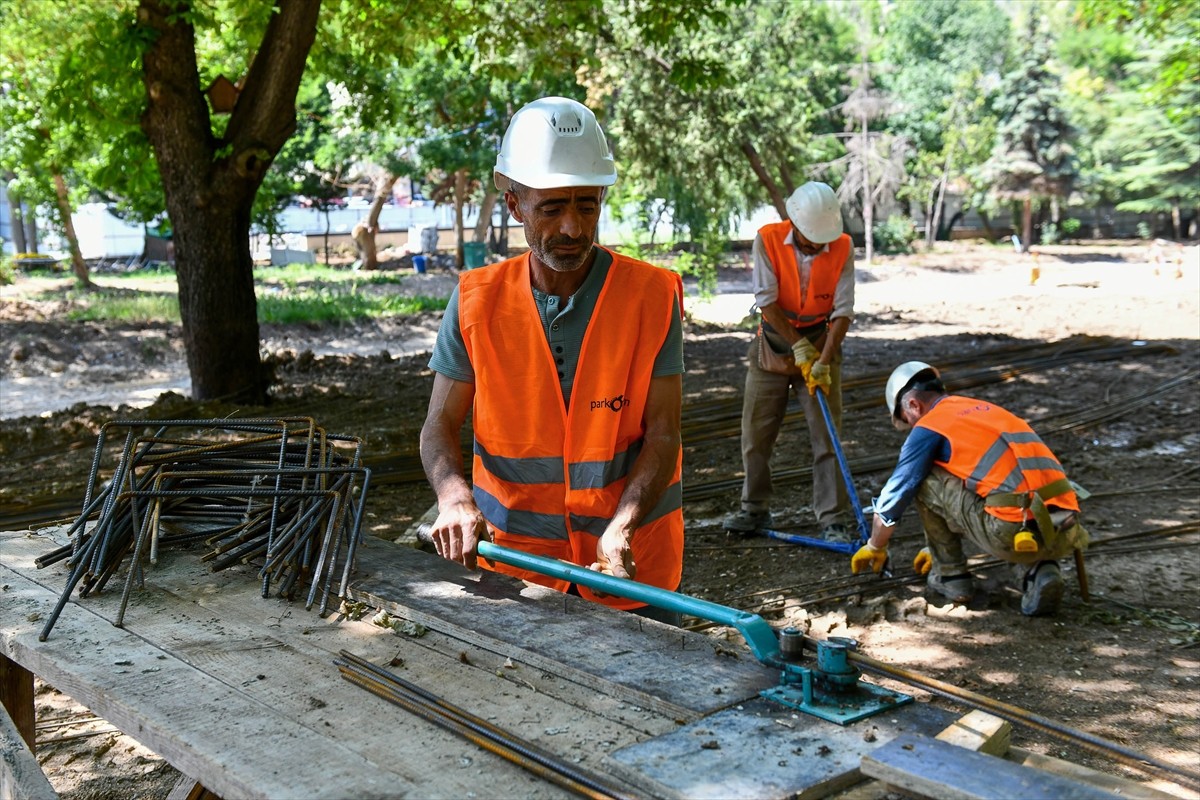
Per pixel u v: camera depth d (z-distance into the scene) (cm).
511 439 287
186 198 1023
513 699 195
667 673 201
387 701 195
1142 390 1030
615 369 279
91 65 995
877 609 496
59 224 2767
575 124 257
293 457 296
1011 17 4950
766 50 1902
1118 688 413
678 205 2250
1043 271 3278
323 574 260
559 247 259
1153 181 4134
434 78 2412
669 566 300
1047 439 854
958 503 489
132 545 278
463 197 3444
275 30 991
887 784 157
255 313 1073
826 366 570
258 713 190
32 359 1534
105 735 383
